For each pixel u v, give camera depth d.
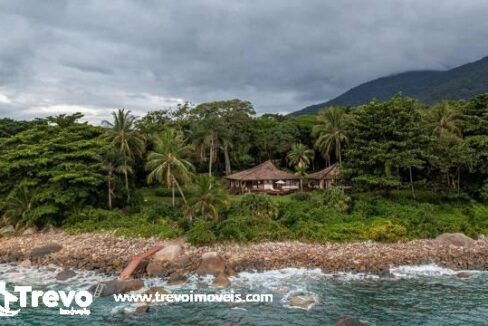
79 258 45.78
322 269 41.84
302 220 53.50
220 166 90.88
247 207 54.81
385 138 60.06
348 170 60.62
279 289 36.50
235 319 30.30
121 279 37.91
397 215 54.81
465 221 53.81
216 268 41.12
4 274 42.53
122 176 67.50
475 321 29.77
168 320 30.25
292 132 93.38
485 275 40.41
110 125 66.88
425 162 59.25
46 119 71.44
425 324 29.38
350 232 50.56
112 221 56.03
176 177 59.25
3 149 64.56
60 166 57.69
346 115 79.25
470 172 61.75
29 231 56.91
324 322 29.66
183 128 91.25
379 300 33.91
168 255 44.59
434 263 43.62
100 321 30.31
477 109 68.88
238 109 89.75
